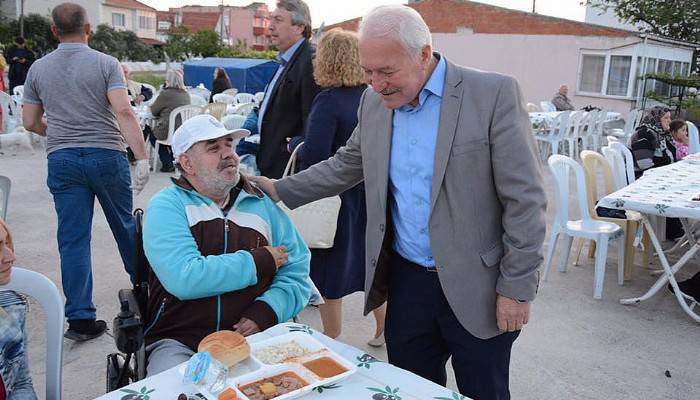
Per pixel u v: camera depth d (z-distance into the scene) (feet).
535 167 5.81
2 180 12.66
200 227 7.02
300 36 10.77
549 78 61.05
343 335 11.66
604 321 12.73
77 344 10.74
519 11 61.57
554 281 15.06
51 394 6.05
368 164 6.64
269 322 7.00
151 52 120.06
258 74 66.64
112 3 149.48
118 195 11.09
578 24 58.23
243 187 7.46
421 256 6.53
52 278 13.80
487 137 5.82
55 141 10.49
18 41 43.32
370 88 6.84
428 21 67.77
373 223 6.75
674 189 14.28
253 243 7.23
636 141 18.93
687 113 50.52
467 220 5.99
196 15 203.82
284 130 10.83
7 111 29.60
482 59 64.95
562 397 9.75
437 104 6.03
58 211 10.66
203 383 4.78
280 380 4.92
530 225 5.75
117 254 15.58
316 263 9.93
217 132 6.87
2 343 5.51
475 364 6.48
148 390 4.80
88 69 10.41
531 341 11.70
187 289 6.65
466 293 6.11
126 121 10.73
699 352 11.41
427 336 6.86
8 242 5.67
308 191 7.48
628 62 55.83
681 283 13.70
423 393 4.84
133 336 6.26
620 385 10.15
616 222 15.05
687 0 66.18
